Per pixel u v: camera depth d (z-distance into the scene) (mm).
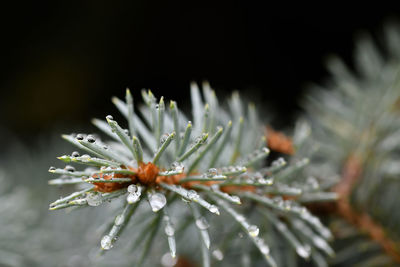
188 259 388
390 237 378
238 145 346
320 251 381
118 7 977
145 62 988
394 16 829
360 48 463
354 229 380
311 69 890
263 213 348
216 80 964
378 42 832
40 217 425
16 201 403
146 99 334
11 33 952
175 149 325
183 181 325
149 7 984
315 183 354
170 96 979
